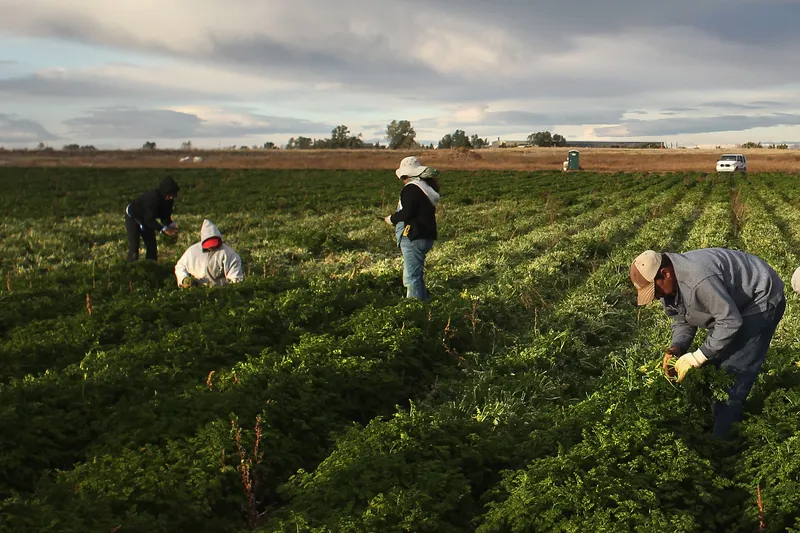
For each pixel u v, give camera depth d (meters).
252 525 4.93
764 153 105.94
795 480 4.61
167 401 6.13
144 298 10.21
